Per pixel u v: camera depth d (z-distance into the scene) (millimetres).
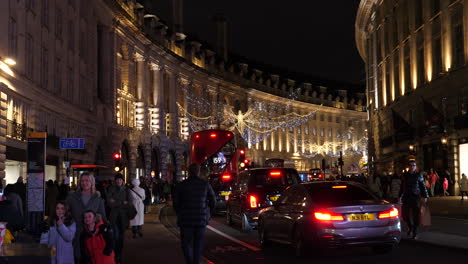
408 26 43281
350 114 123000
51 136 34562
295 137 108750
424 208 15656
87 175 9352
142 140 56500
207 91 81562
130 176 53344
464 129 33125
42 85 34062
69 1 40094
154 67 64188
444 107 35625
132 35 56438
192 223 10086
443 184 34406
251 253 13875
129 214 12664
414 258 12078
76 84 41094
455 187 34406
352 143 123312
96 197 9312
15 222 13586
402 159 43750
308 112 113062
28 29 31344
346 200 12711
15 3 29172
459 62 33688
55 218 8883
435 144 37781
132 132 53438
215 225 22766
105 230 8164
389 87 49562
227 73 89688
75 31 41250
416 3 41000
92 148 44719
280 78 109188
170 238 18281
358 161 122312
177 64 70500
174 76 70312
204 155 35031
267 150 100000
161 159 63375
